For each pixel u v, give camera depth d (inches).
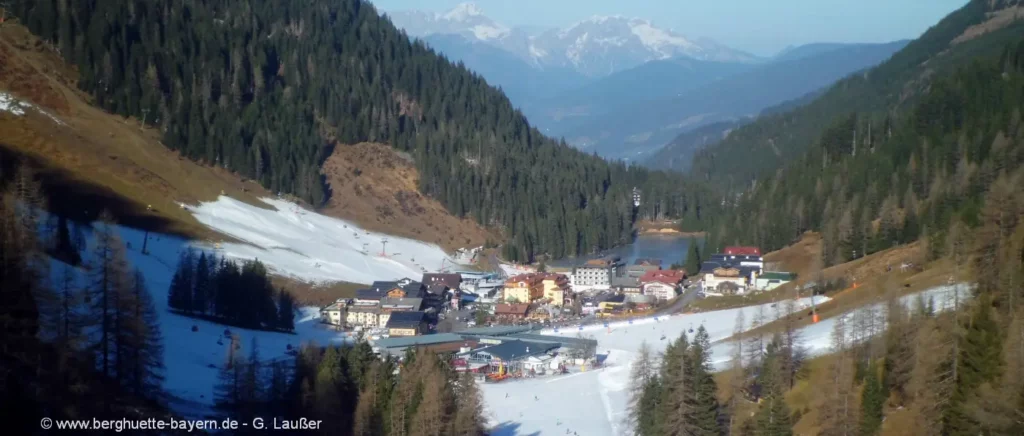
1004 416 2960.1
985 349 3270.2
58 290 3737.7
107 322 3410.4
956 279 4699.8
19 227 3789.4
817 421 3695.9
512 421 4598.9
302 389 3700.8
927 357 3612.2
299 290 7514.8
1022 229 4527.6
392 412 3560.5
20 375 2876.5
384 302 7273.6
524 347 6097.4
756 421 3634.4
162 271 6584.6
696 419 3592.5
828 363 4256.9
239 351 4473.4
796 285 7071.9
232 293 5994.1
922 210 7480.3
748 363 4436.5
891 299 4424.2
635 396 4461.1
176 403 3681.1
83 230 6555.1
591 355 5920.3
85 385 3065.9
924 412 3405.5
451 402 3713.1
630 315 7588.6
